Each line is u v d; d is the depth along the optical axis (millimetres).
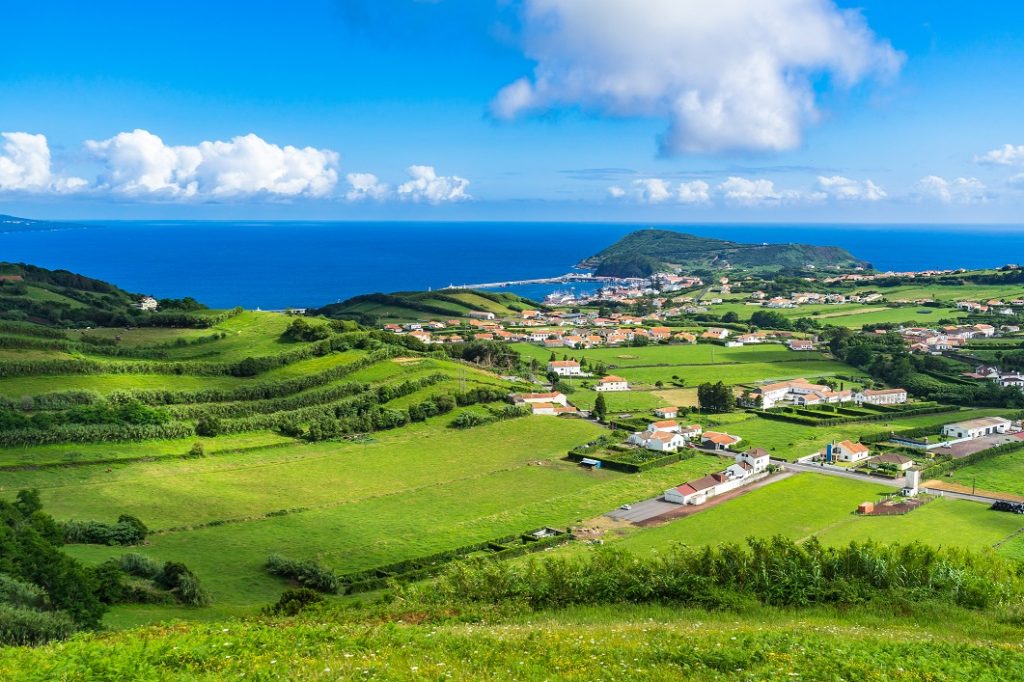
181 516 102062
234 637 33625
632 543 101812
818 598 50688
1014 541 101188
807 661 32125
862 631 41344
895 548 61156
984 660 34188
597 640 36000
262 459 129250
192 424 135125
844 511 117000
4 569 56812
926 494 126500
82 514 98312
